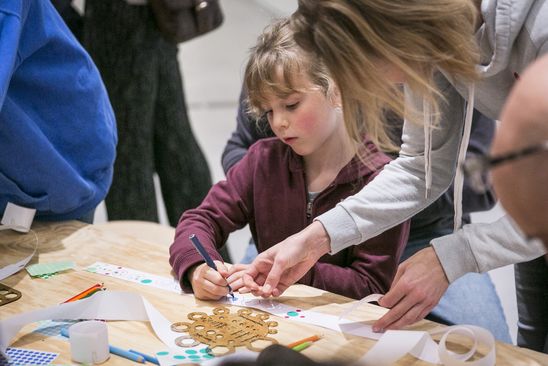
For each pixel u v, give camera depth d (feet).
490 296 6.08
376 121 3.45
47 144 4.99
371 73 3.26
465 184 5.89
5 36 4.54
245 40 21.16
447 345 3.80
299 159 5.38
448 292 6.05
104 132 5.45
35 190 5.19
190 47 20.74
